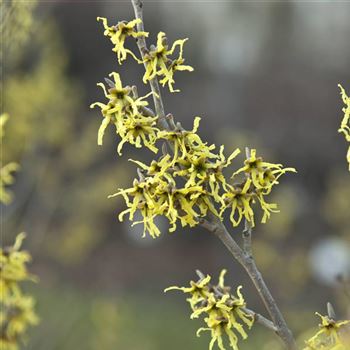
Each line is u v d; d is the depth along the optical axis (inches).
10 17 219.3
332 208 638.5
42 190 538.3
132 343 521.7
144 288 806.5
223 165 99.0
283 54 1065.5
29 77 443.8
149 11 990.4
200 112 946.7
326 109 979.9
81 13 906.1
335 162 909.8
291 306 577.0
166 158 97.9
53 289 658.8
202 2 1044.5
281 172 100.6
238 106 971.9
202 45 1029.2
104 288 735.7
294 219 655.1
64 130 496.1
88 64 914.7
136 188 99.3
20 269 128.7
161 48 102.2
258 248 600.7
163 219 954.7
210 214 101.7
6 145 443.2
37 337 294.2
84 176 625.0
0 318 136.5
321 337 110.1
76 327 486.6
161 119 101.5
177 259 916.0
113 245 912.9
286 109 982.4
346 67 1046.4
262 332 464.4
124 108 100.2
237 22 1079.0
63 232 628.4
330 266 542.6
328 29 1106.1
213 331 100.6
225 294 103.8
